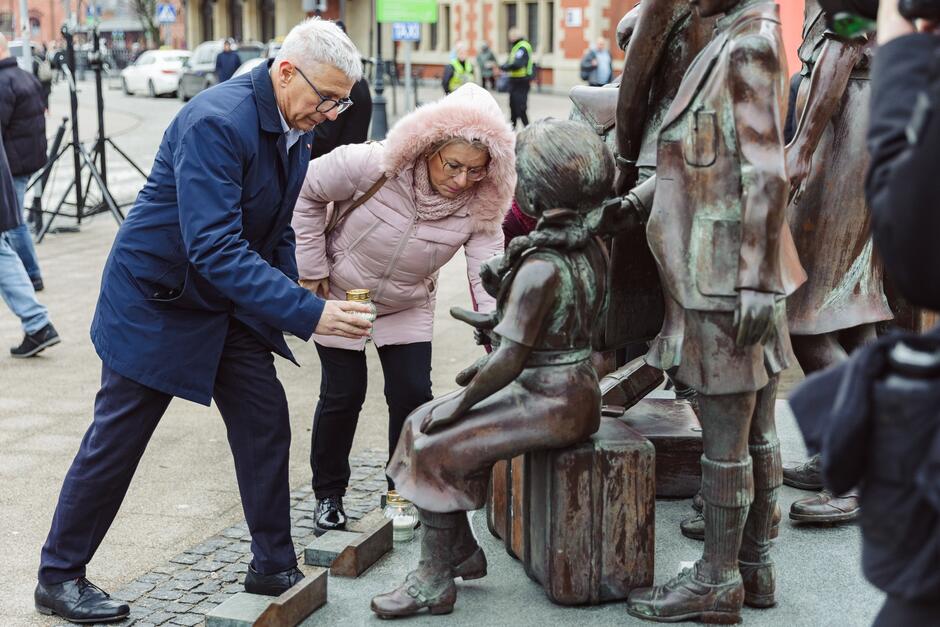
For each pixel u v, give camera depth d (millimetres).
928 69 1773
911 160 1675
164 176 3518
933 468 1692
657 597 2771
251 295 3336
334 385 4191
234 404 3656
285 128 3531
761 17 2533
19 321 8391
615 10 35625
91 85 42250
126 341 3559
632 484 2811
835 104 3307
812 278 3568
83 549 3787
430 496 2777
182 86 33125
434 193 3961
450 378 6926
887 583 1798
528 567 3010
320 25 3465
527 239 2666
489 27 42062
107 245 11461
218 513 4898
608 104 3723
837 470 1815
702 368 2621
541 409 2713
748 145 2488
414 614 2850
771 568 2859
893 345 1813
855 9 1987
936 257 1673
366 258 4027
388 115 24953
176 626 3814
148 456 5621
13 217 7176
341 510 4367
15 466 5430
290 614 2824
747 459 2684
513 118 23688
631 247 2971
